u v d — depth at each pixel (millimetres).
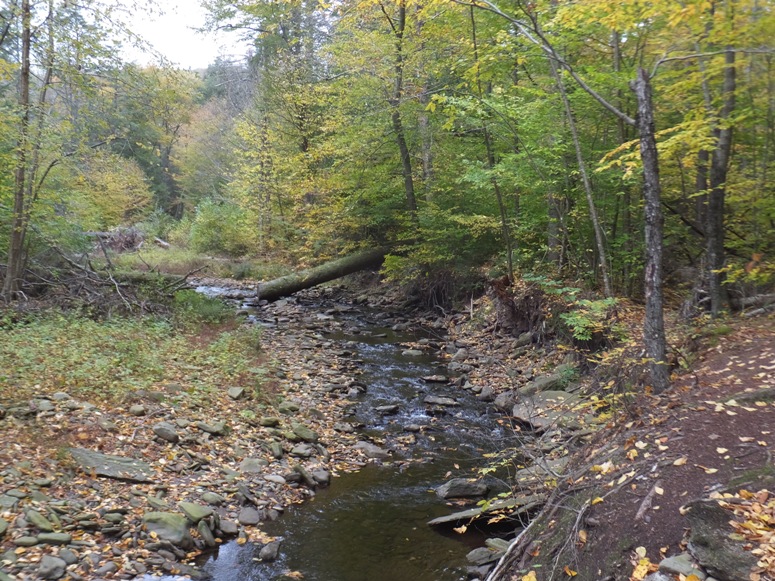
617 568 3949
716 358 6625
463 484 6965
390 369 12648
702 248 10273
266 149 25734
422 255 17781
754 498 3887
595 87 9945
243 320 14938
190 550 5375
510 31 11578
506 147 14922
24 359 8273
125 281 16000
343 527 6125
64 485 5688
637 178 10211
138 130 17297
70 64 11367
